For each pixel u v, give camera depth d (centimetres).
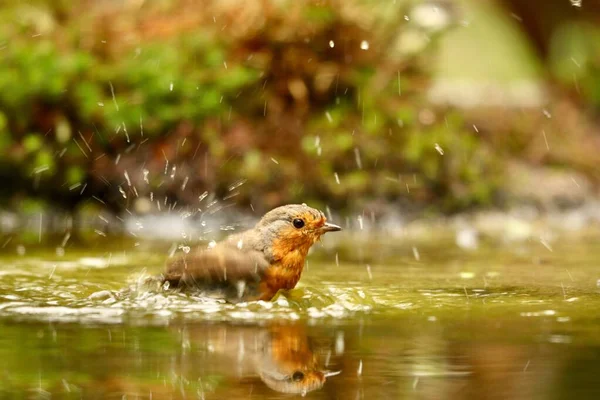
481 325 690
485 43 2680
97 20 1608
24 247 1149
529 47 2231
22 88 1476
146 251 1118
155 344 624
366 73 1598
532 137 1761
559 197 1596
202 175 1455
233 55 1562
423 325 690
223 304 765
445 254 1106
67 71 1491
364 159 1511
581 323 695
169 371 555
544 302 782
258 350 609
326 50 1594
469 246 1195
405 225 1453
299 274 797
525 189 1595
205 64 1543
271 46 1573
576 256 1085
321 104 1584
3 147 1459
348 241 1251
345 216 1453
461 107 1792
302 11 1583
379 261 1041
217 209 1443
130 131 1470
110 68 1521
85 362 577
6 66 1505
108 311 738
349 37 1596
